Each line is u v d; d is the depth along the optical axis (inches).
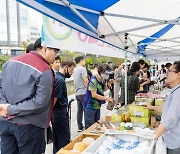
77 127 215.0
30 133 76.0
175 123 78.7
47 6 52.0
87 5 72.3
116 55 161.3
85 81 196.1
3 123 76.5
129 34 146.5
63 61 130.3
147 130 91.3
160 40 164.9
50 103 81.0
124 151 64.1
